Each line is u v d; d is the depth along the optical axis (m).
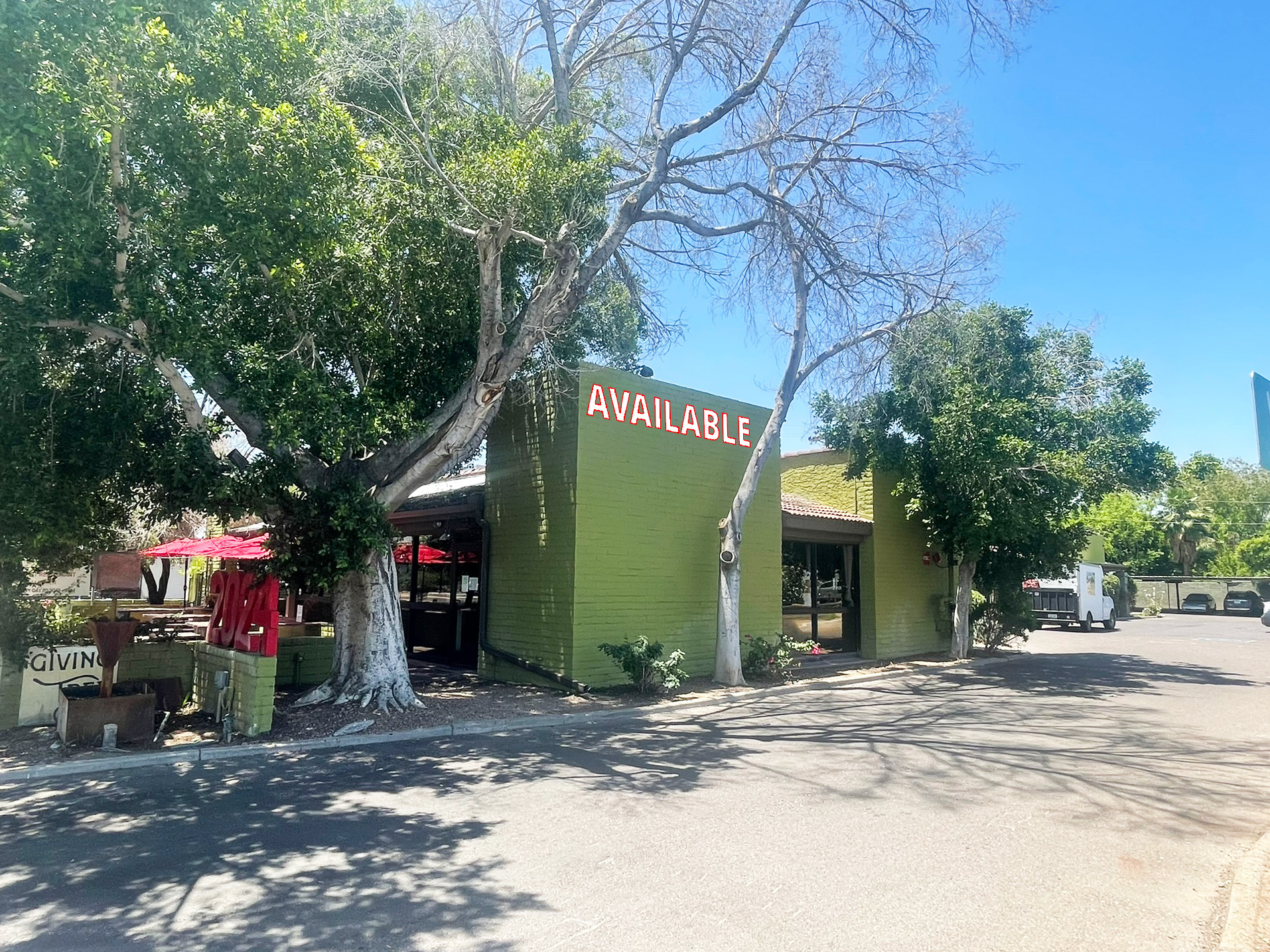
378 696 11.20
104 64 7.68
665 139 12.21
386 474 11.39
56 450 9.97
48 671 9.91
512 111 12.95
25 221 8.12
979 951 4.35
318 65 9.64
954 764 8.76
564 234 10.84
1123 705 12.93
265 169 8.39
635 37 13.35
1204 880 5.46
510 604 14.45
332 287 10.44
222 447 12.67
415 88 11.83
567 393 13.38
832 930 4.57
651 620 14.33
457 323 11.94
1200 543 54.16
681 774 8.28
